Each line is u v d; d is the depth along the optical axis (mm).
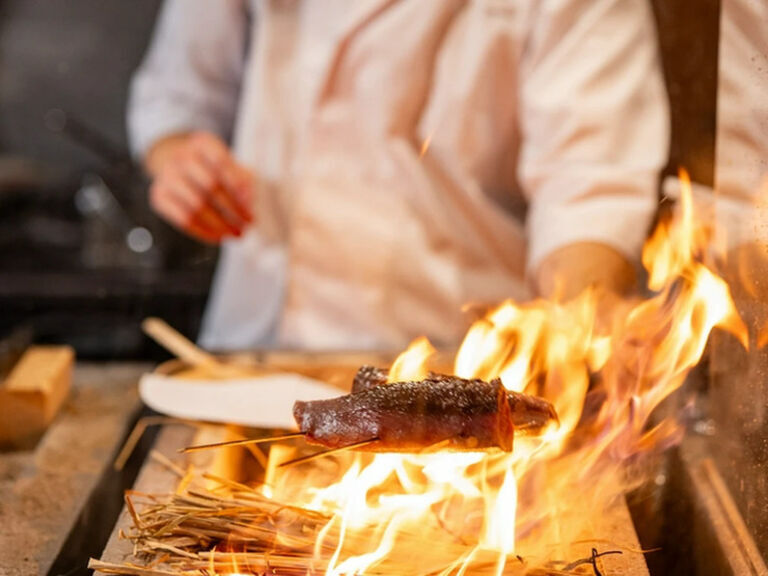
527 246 1850
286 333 1872
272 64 1881
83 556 1213
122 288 2273
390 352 1722
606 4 1621
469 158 1814
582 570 1022
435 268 1830
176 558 1015
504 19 1716
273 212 1910
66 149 3109
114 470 1374
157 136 2049
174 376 1565
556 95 1605
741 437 1147
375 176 1834
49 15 3025
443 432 988
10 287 2230
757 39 1079
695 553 1195
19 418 1425
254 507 1070
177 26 2051
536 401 1045
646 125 1559
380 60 1782
